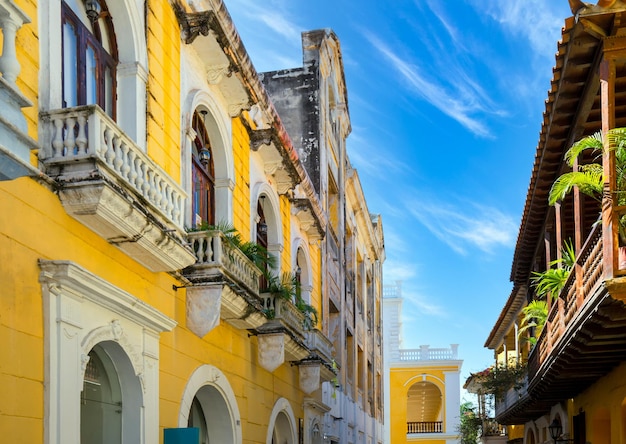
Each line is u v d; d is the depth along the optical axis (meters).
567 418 18.44
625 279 8.88
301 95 23.45
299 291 17.36
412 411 58.91
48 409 7.40
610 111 9.27
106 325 8.62
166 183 9.84
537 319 20.31
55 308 7.61
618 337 10.96
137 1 10.04
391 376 45.66
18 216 7.25
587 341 11.32
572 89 11.46
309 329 17.48
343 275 26.20
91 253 8.59
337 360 24.97
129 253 9.37
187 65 11.81
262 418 14.93
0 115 5.22
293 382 17.66
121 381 9.54
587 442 15.77
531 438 26.81
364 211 32.38
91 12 9.44
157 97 10.54
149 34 10.38
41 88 7.86
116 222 8.45
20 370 7.09
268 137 15.00
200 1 12.12
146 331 9.73
